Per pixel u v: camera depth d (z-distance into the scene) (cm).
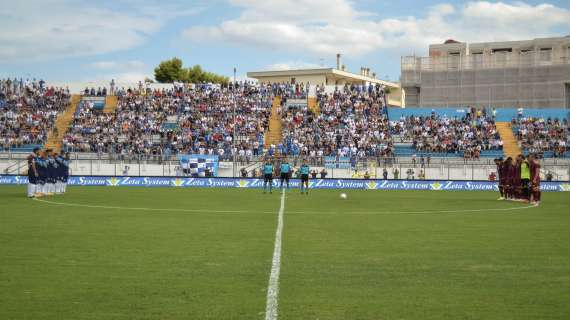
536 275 1136
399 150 6244
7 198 3316
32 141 6188
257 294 973
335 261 1273
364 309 888
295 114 6850
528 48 8244
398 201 3353
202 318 838
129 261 1262
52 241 1563
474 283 1064
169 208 2725
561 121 6831
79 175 5272
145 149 6022
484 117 6825
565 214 2533
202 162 5712
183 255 1342
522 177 3291
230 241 1578
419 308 895
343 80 10919
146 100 7075
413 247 1486
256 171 5650
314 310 880
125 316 847
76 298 945
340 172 5528
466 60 8269
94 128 6475
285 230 1844
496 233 1803
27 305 902
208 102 7062
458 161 5675
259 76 10794
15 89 7162
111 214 2388
